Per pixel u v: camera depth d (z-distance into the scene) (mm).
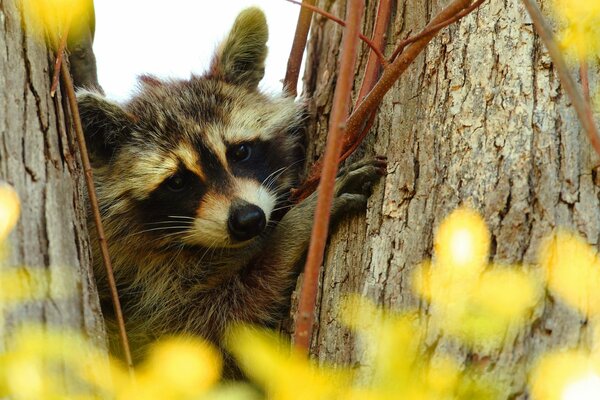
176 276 4086
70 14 2566
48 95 2648
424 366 2242
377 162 3229
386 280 2727
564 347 2143
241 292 3898
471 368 2170
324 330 2906
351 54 2029
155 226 4023
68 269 2299
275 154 4242
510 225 2498
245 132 4145
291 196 3986
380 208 3051
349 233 3213
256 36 4469
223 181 3965
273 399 1783
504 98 2887
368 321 2494
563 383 1842
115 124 4059
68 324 2145
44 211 2365
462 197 2713
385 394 1643
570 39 2277
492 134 2814
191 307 4004
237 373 3877
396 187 3008
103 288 3932
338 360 2676
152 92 4332
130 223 4062
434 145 2973
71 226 2469
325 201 1974
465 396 1879
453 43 3189
